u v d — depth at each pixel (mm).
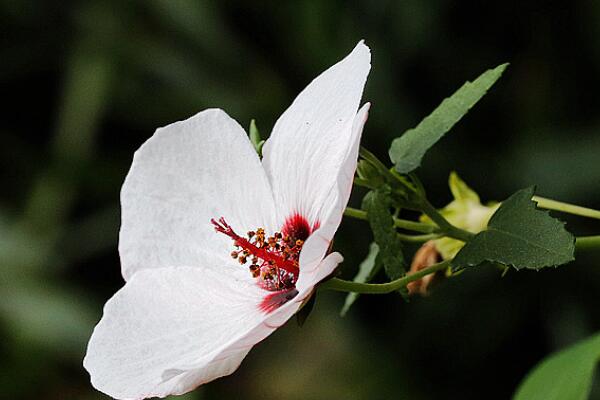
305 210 466
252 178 471
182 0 817
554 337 766
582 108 811
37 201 814
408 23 800
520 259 457
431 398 782
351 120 454
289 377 811
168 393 451
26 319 742
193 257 471
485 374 787
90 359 457
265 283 472
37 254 778
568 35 815
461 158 778
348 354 809
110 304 461
